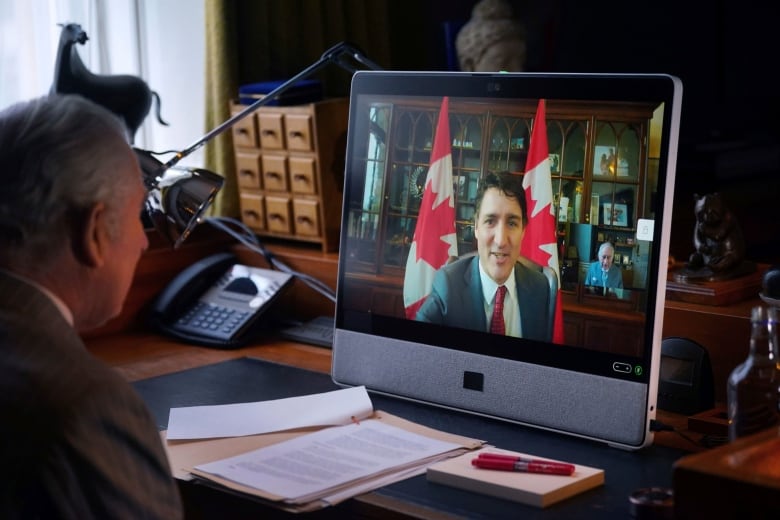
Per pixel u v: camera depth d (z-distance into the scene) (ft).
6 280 2.97
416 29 9.33
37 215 2.98
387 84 4.85
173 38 7.29
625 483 3.80
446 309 4.66
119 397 2.89
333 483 3.70
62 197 3.00
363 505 3.58
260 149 6.77
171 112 7.37
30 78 6.58
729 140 11.63
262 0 7.30
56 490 2.69
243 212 6.96
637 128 4.15
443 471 3.74
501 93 4.50
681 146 11.44
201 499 3.81
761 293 4.82
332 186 6.61
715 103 11.50
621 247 4.19
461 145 4.63
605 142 4.23
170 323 6.19
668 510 3.35
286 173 6.66
